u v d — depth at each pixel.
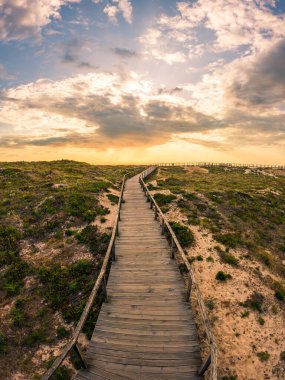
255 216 22.53
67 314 11.31
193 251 16.00
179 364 7.71
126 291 11.12
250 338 10.67
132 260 13.65
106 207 22.59
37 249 16.50
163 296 10.78
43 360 9.59
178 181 40.44
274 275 14.87
